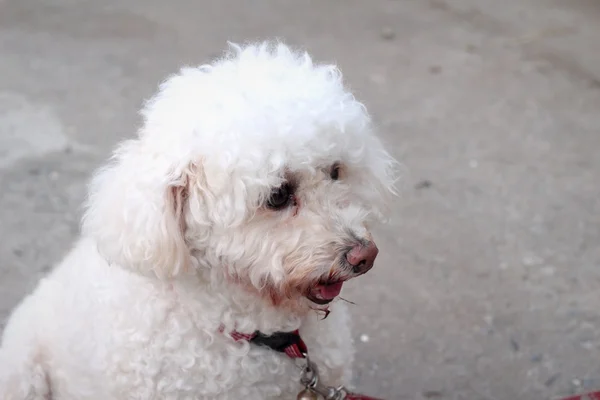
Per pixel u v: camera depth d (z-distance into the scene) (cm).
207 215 71
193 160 70
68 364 77
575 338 101
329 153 71
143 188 70
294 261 71
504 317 104
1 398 79
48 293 81
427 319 104
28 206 126
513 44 196
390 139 149
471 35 204
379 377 97
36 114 159
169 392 74
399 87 173
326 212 72
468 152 144
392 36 205
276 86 72
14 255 114
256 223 71
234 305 73
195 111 71
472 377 96
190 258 72
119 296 74
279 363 75
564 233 119
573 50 189
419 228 121
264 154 69
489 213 124
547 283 110
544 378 96
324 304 73
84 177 135
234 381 74
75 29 213
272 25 216
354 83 175
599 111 159
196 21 221
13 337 82
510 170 137
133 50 197
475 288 109
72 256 82
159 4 237
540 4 223
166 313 73
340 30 211
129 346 74
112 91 171
